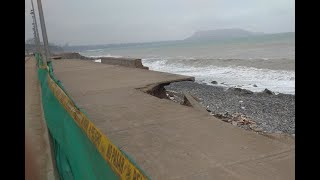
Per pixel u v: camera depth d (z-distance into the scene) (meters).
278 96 19.06
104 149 2.56
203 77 35.75
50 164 5.09
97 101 9.38
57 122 5.28
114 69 20.64
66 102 4.46
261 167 4.29
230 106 16.03
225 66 45.59
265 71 35.53
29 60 60.38
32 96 14.12
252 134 5.70
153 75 15.33
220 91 21.27
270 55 63.28
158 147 5.21
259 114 14.31
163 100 9.08
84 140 3.20
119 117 7.31
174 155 4.83
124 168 2.15
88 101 9.43
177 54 103.69
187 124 6.49
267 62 43.47
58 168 4.71
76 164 3.47
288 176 4.01
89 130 3.05
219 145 5.18
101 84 13.05
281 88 24.92
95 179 2.76
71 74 18.62
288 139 7.19
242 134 5.71
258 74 34.06
